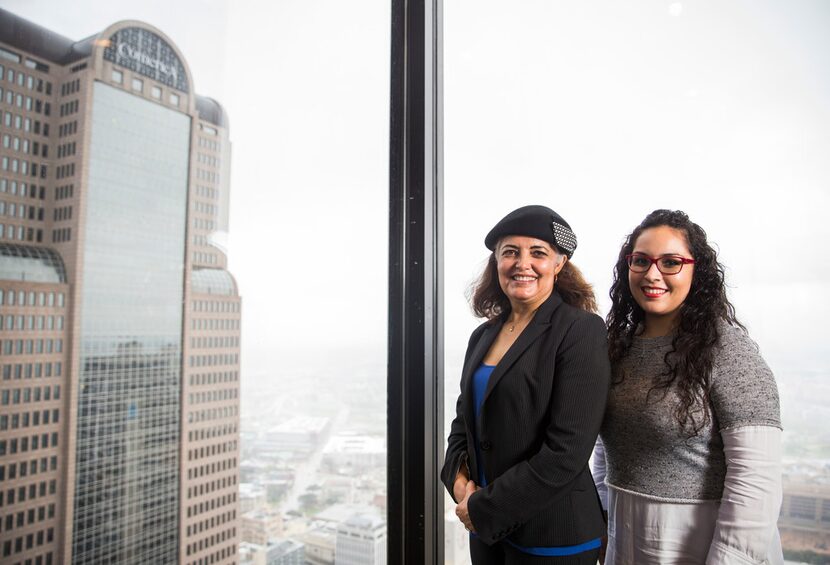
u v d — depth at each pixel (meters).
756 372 0.84
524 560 0.94
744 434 0.82
